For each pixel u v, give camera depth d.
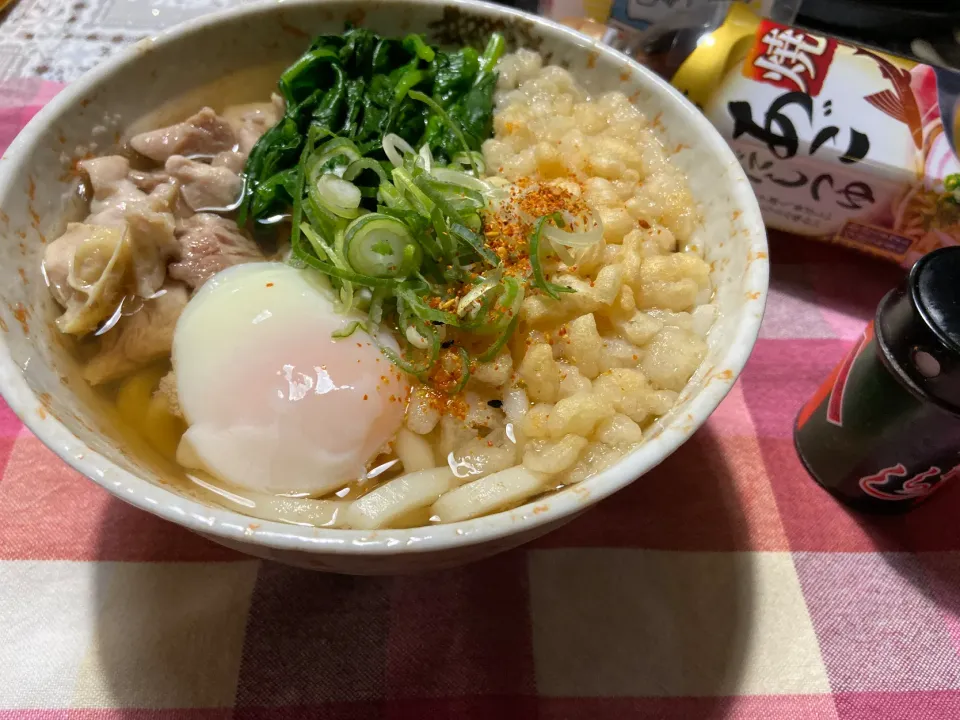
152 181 0.21
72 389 0.17
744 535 0.20
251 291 0.19
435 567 0.16
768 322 0.25
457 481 0.18
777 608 0.19
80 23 0.30
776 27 0.25
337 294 0.19
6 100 0.27
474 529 0.13
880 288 0.26
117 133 0.21
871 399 0.19
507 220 0.19
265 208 0.21
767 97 0.24
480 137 0.23
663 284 0.19
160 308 0.20
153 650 0.18
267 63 0.23
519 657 0.18
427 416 0.18
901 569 0.20
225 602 0.18
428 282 0.19
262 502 0.17
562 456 0.16
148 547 0.19
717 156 0.19
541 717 0.17
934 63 0.29
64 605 0.18
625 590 0.19
